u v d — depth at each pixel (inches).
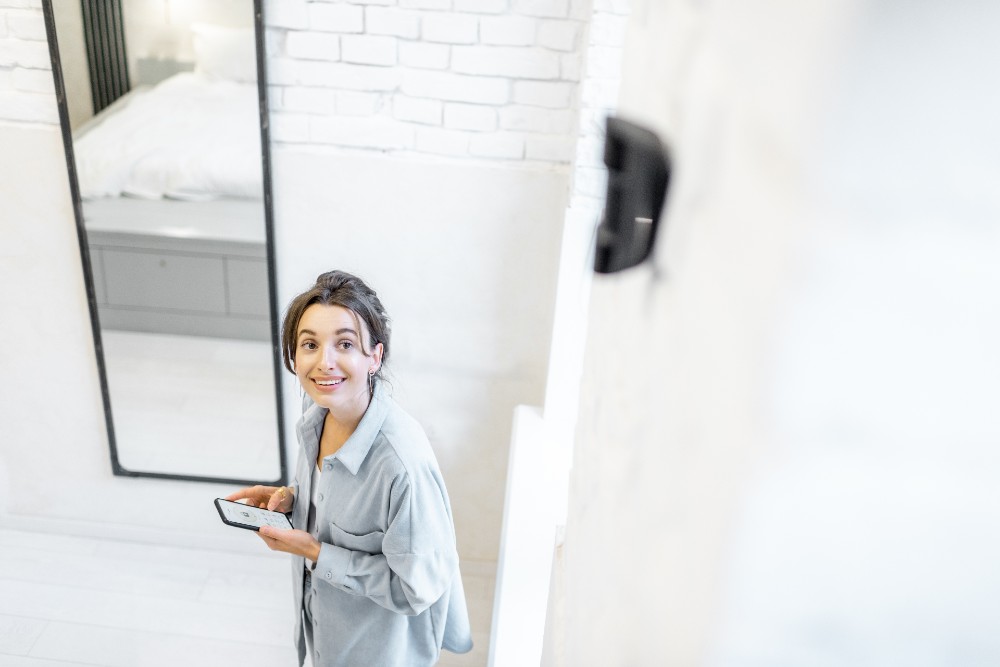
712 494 6.5
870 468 5.4
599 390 16.5
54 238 95.0
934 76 4.6
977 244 4.9
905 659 6.0
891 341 5.1
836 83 4.7
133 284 97.0
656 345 9.3
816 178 4.9
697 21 8.1
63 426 106.3
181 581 108.3
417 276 95.0
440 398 101.3
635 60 12.7
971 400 5.2
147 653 98.0
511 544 71.3
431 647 66.4
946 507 5.5
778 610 6.1
